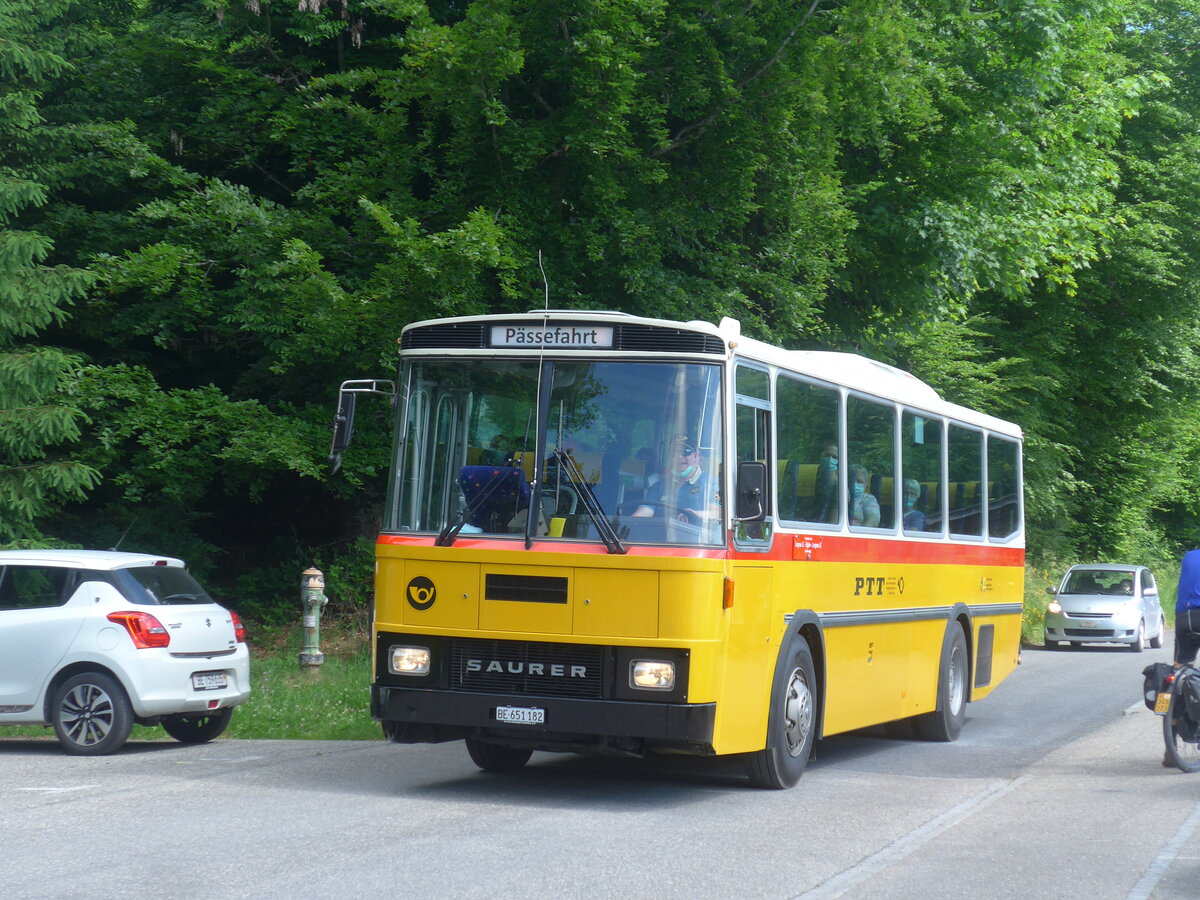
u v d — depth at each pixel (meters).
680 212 19.23
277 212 18.59
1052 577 38.06
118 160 18.94
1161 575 48.34
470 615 9.36
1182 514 54.62
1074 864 7.66
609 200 18.08
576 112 17.55
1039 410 36.22
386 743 13.02
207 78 20.27
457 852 7.67
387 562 9.65
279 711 14.79
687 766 11.65
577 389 9.54
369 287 17.50
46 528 19.81
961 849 8.07
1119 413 41.00
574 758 12.12
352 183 18.30
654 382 9.45
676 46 18.92
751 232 21.11
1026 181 26.02
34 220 19.22
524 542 9.31
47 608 12.29
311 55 20.62
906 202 24.66
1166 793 10.34
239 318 18.47
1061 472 36.62
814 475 11.00
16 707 12.23
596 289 19.22
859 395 12.10
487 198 18.17
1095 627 29.70
